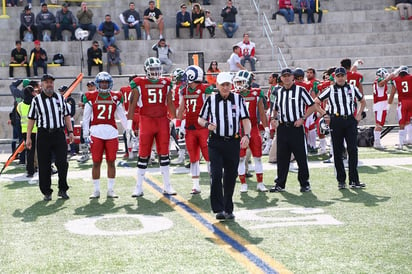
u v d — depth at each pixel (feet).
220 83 58.34
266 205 68.13
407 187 76.84
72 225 60.08
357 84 101.60
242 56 172.35
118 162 110.73
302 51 185.47
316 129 118.93
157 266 44.75
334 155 77.56
